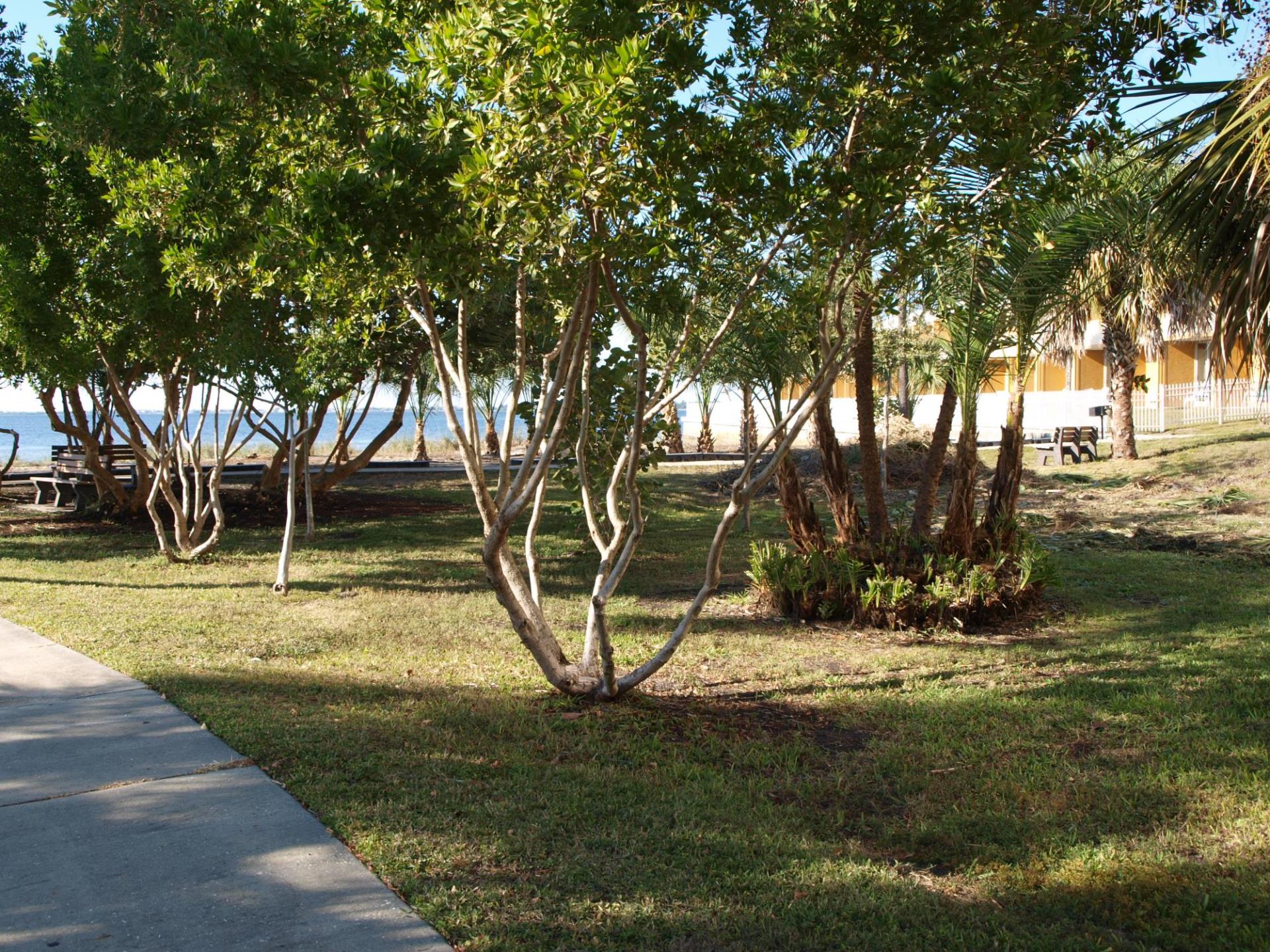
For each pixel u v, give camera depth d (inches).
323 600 378.0
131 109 284.8
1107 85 215.0
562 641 310.0
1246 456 713.6
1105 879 147.3
